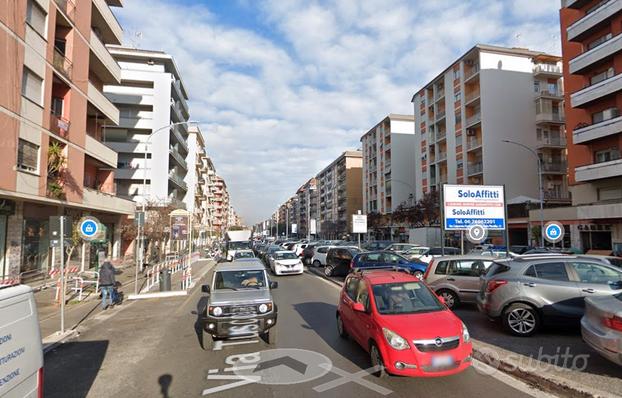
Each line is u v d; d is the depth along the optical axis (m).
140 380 5.63
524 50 42.69
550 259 7.59
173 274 22.50
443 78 48.97
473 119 42.75
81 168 20.97
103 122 26.36
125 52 44.72
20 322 3.16
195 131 63.25
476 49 42.09
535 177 41.56
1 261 15.59
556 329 7.88
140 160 43.84
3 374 2.84
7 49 14.52
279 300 12.49
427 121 52.59
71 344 7.71
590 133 28.41
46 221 18.75
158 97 44.56
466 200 13.06
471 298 10.17
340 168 92.88
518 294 7.37
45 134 17.16
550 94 42.22
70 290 15.10
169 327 9.14
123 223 34.22
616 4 26.77
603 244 28.81
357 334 6.49
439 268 10.78
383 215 61.56
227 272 8.58
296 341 7.50
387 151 65.06
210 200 93.25
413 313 5.79
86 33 21.73
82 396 5.07
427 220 43.75
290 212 168.62
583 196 30.56
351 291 7.41
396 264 15.70
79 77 20.83
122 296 14.01
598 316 5.11
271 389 5.15
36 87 16.72
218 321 7.04
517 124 41.81
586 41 30.16
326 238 98.06
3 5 14.30
